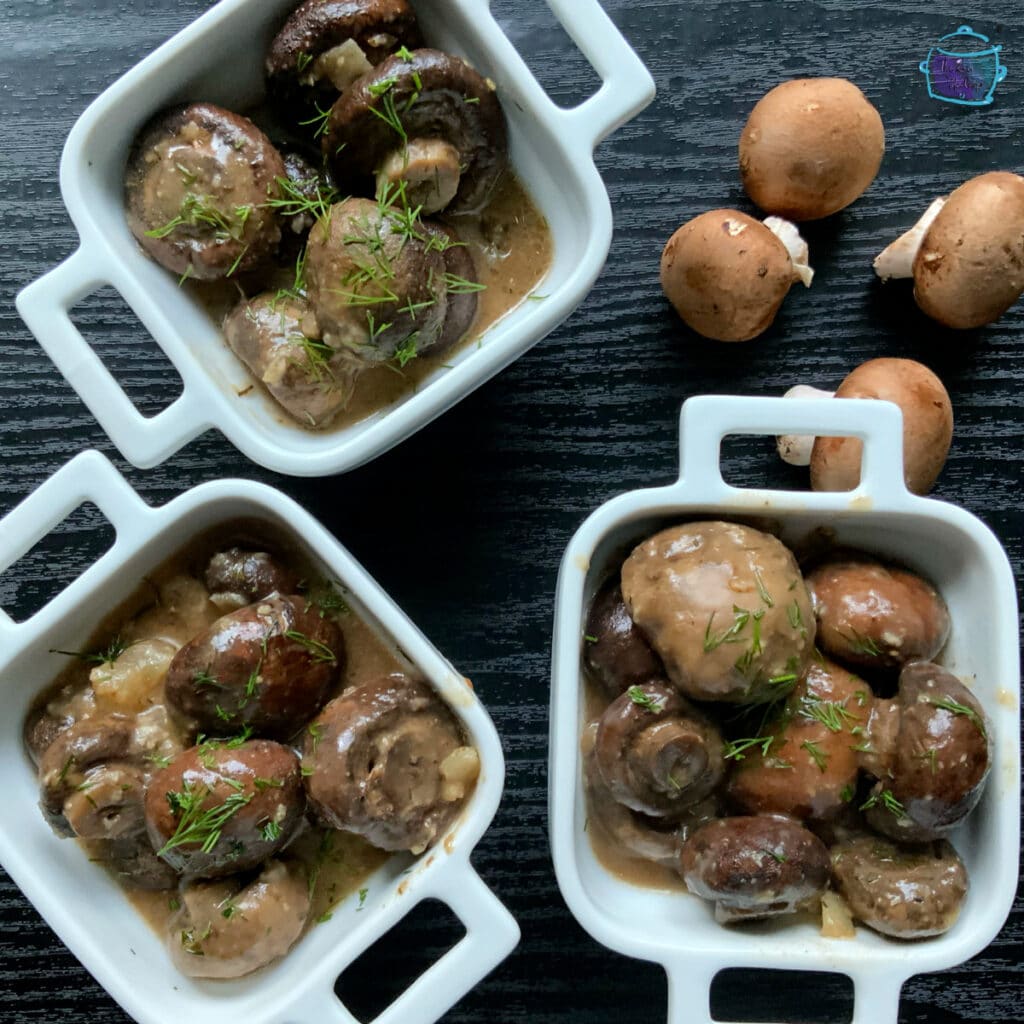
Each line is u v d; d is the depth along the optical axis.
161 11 0.55
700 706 0.46
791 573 0.46
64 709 0.48
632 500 0.46
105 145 0.49
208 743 0.47
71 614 0.48
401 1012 0.46
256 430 0.48
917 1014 0.54
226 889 0.47
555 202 0.50
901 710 0.46
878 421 0.46
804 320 0.55
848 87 0.51
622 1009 0.54
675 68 0.55
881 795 0.46
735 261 0.50
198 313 0.50
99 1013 0.54
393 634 0.47
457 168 0.49
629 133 0.55
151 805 0.46
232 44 0.49
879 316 0.55
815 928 0.47
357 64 0.49
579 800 0.47
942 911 0.46
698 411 0.46
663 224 0.55
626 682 0.47
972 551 0.47
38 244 0.54
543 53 0.55
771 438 0.54
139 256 0.49
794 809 0.46
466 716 0.47
